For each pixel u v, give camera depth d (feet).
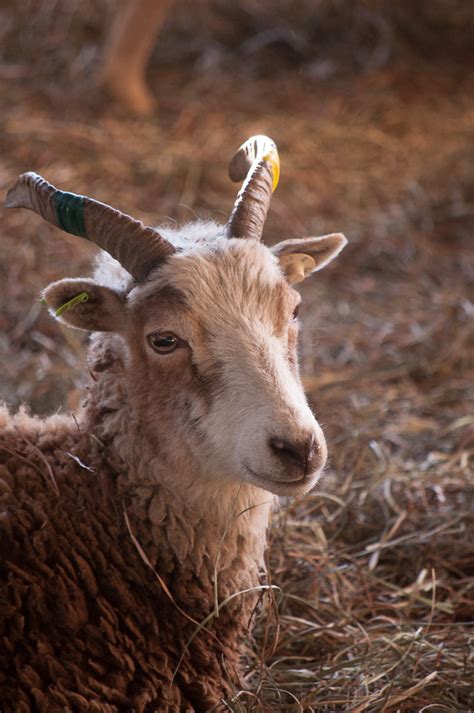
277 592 21.09
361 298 36.19
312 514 24.50
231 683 16.85
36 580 15.66
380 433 27.89
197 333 16.05
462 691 18.34
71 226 16.79
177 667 16.02
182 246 16.84
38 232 37.86
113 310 17.02
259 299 16.26
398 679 18.54
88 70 51.72
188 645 16.44
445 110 52.70
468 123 51.06
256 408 15.52
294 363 17.17
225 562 17.03
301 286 36.70
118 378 17.21
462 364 31.76
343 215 41.83
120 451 16.94
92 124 46.75
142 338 16.52
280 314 16.48
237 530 17.13
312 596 21.42
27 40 53.93
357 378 30.91
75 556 16.03
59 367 30.09
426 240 40.34
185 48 57.11
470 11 59.31
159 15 48.39
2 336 32.35
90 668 15.42
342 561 22.95
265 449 15.34
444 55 58.90
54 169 42.01
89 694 15.11
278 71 56.18
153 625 16.19
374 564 22.61
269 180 17.79
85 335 31.35
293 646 20.03
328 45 58.23
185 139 46.44
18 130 44.60
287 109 51.42
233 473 16.16
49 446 17.44
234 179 19.34
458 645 19.66
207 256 16.35
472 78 56.49
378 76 55.62
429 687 18.40
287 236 39.78
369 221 41.37
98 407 17.42
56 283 16.69
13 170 41.52
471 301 35.53
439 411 29.48
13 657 15.10
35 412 28.09
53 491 16.65
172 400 16.39
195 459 16.46
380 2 59.47
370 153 47.21
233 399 15.74
